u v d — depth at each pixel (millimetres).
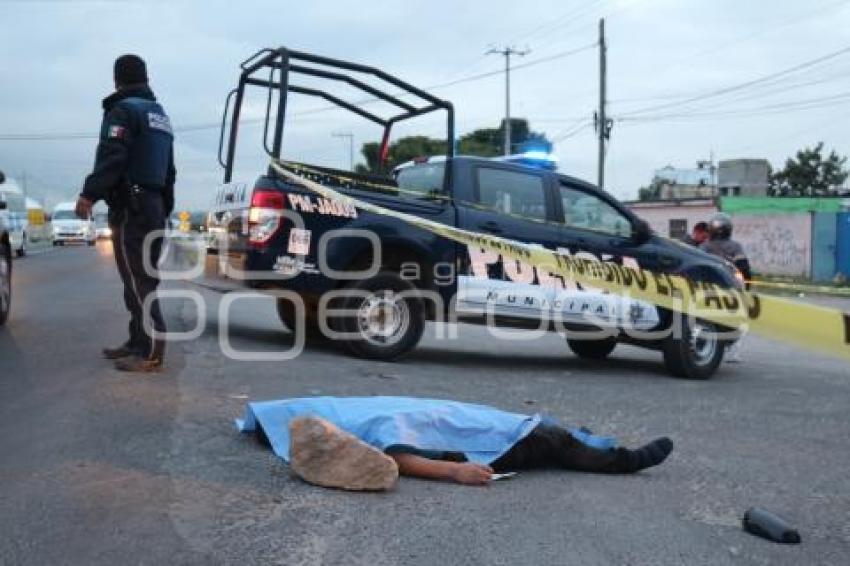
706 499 4652
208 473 4473
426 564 3572
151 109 6438
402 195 8531
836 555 3963
